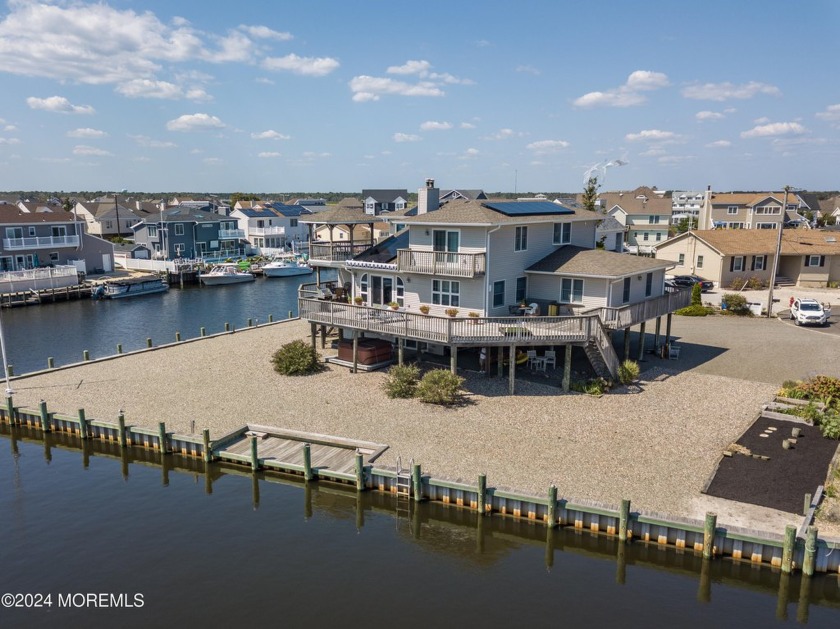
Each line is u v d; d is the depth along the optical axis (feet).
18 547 57.88
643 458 67.62
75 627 47.16
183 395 92.07
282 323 144.15
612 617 47.88
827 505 56.39
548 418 79.20
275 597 50.31
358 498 66.28
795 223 294.87
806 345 115.75
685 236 192.54
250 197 616.39
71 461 78.28
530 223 98.53
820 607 49.47
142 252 274.16
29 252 217.56
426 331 88.07
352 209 121.70
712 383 92.38
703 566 53.31
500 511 60.54
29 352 131.23
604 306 96.22
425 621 47.29
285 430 77.56
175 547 57.82
